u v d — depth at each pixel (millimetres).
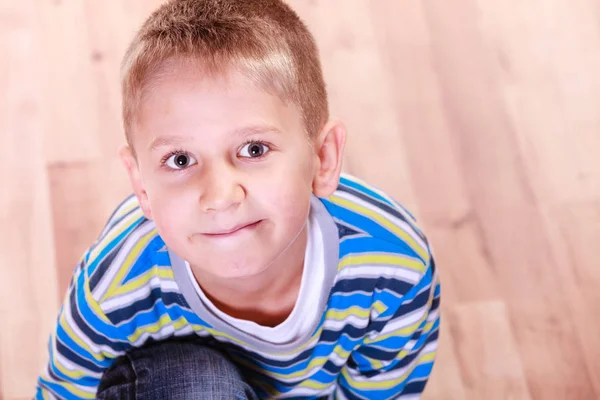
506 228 1421
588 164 1471
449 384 1306
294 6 1630
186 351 912
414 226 911
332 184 791
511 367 1312
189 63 665
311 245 819
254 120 662
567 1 1637
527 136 1502
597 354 1315
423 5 1637
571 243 1404
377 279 856
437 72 1568
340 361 979
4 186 1442
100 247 842
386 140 1502
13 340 1326
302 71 732
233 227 682
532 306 1357
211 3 707
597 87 1543
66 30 1594
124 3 1622
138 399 884
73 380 966
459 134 1507
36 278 1374
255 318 883
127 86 705
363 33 1607
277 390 1019
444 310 1358
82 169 1461
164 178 683
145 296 843
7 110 1511
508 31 1610
